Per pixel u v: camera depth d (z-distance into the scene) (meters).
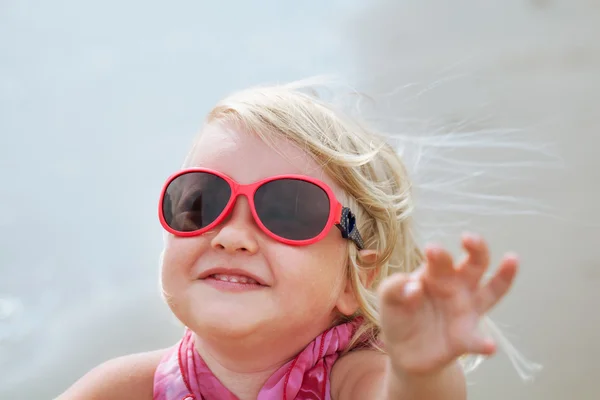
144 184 4.20
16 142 4.55
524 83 4.39
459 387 1.43
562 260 3.28
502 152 3.73
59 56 5.26
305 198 1.74
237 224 1.71
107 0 5.91
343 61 4.98
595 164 3.77
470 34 5.07
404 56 4.93
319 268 1.75
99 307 3.15
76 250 3.51
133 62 5.25
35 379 2.74
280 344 1.77
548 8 5.17
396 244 2.14
